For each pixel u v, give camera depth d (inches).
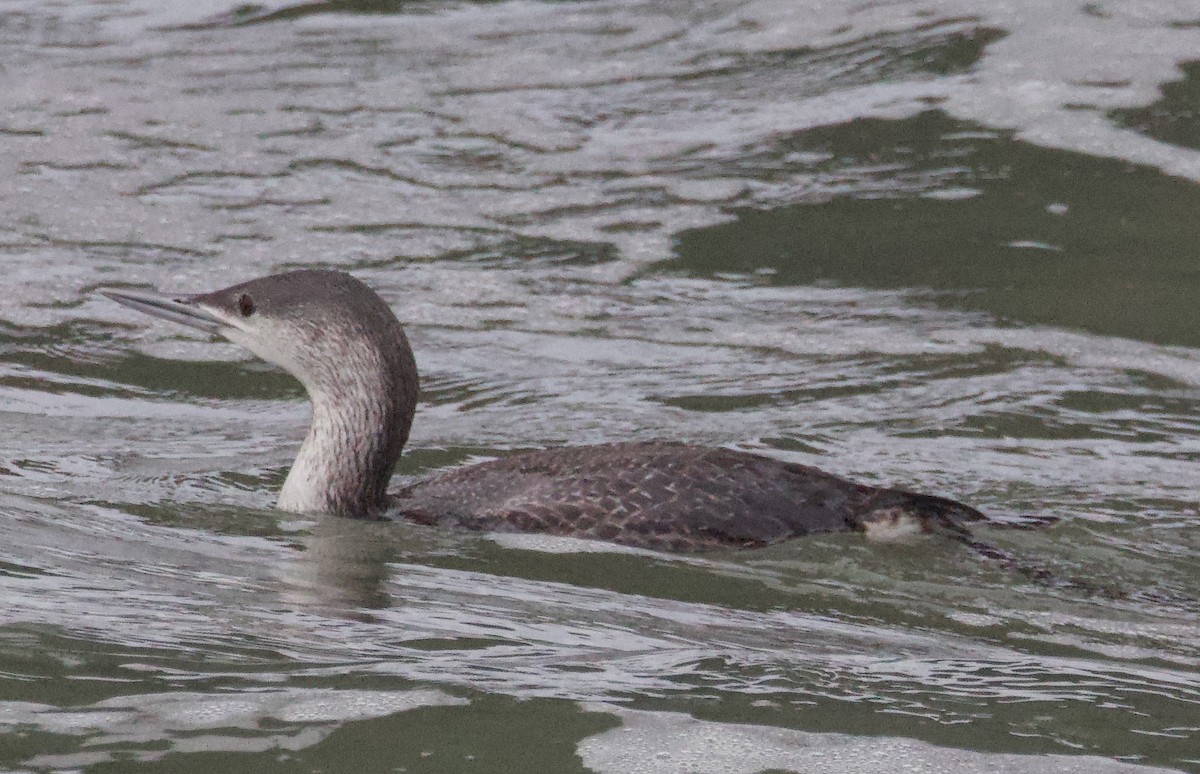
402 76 798.5
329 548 401.4
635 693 318.7
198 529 413.1
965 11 827.4
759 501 405.1
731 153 706.8
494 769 286.0
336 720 300.8
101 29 860.6
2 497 426.6
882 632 356.2
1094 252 617.0
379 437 425.1
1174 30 786.8
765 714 311.1
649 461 414.3
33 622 337.4
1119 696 324.8
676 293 596.4
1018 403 507.2
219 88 783.1
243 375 540.4
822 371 534.6
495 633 347.3
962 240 629.6
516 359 546.0
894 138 710.5
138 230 638.5
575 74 796.0
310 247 626.5
